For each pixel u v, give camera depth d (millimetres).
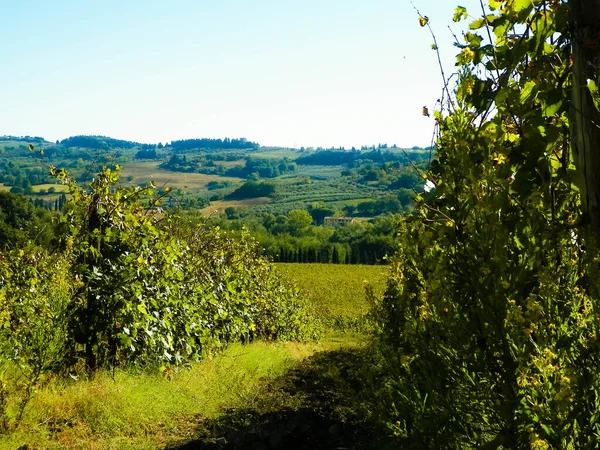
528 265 2697
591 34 2523
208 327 11977
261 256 19766
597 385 2533
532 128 2803
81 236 8586
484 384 2877
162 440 6375
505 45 3025
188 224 13945
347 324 40281
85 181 8867
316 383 9492
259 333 18125
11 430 5785
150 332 8727
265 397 8523
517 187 2805
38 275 10062
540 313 2578
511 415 2652
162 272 9789
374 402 3352
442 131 3430
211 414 7430
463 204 2920
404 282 3318
